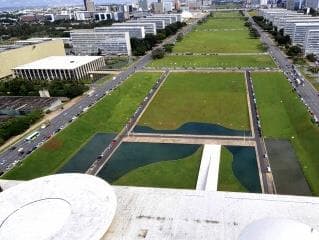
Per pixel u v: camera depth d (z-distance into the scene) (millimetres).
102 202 70375
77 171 124812
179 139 143750
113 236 67750
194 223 70062
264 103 176875
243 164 121062
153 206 76000
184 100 189250
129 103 189500
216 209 73812
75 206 69750
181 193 80375
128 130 156625
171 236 66938
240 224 68875
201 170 116750
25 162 128125
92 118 168500
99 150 140250
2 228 65812
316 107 161250
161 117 168750
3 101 197875
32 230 64062
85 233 61625
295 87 192250
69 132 152250
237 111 169625
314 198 75938
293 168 117312
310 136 134750
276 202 75062
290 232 50719
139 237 67125
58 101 189125
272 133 144125
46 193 75375
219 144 136125
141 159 129875
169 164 124438
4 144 144625
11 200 74125
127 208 75750
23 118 160375
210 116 166125
